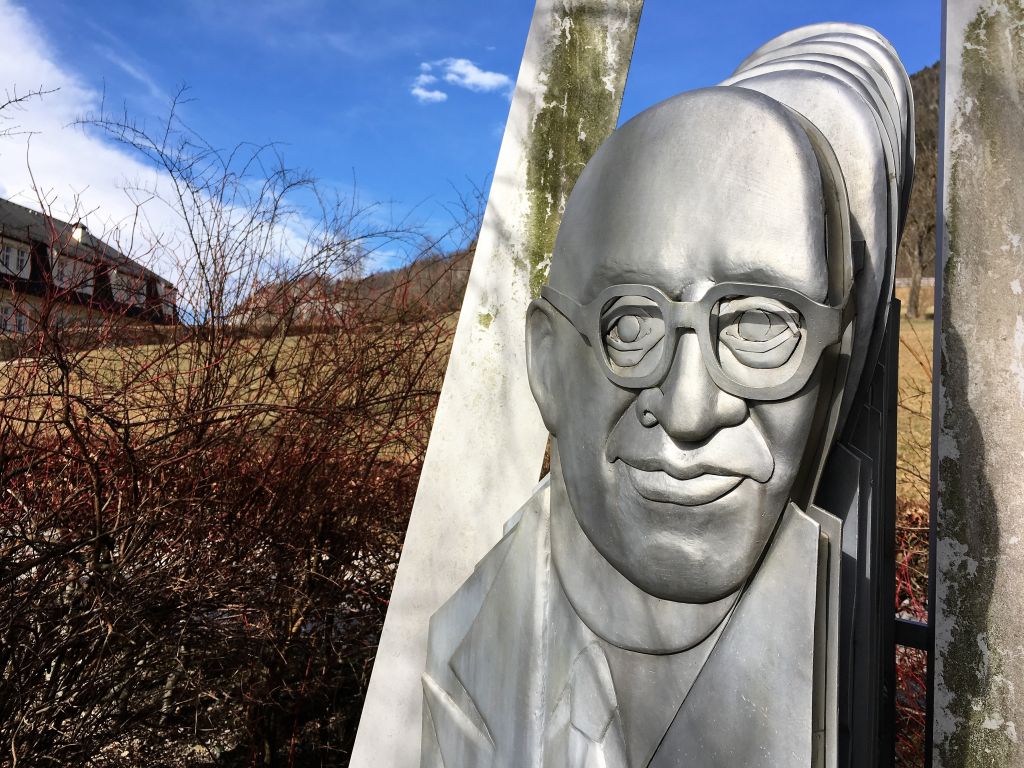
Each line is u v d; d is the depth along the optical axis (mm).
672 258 828
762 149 802
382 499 3059
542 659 1043
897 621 1274
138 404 2805
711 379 815
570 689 994
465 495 1431
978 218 1167
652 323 854
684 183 829
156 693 2680
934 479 1199
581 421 930
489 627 1103
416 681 1404
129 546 2438
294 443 2908
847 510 989
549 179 1497
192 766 2812
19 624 2197
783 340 795
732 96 836
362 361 3078
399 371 3242
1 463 2256
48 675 2498
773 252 786
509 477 1415
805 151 791
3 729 2211
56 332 2518
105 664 2420
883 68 1185
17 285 2586
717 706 855
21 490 2387
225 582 2619
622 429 885
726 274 807
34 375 2455
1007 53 1155
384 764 1404
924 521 3289
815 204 784
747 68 1301
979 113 1169
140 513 2412
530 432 1415
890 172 1029
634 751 921
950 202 1186
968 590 1166
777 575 831
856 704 1011
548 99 1514
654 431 853
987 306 1160
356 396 3127
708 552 834
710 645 867
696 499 829
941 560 1188
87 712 2402
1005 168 1152
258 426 2877
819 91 1003
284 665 2814
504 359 1447
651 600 893
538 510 1067
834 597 829
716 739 855
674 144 842
